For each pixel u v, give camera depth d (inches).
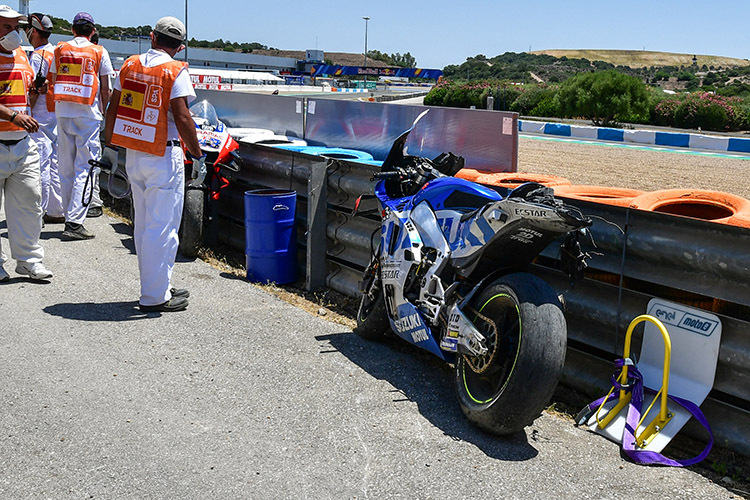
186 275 259.0
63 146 294.4
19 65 228.7
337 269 254.8
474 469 134.9
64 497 120.3
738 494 130.4
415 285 176.4
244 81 2591.0
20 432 140.9
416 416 156.6
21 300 219.0
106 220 343.3
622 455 143.2
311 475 130.6
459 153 257.4
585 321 173.6
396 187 200.8
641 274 161.2
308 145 339.9
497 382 151.6
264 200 249.4
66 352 181.2
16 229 233.8
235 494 123.5
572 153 806.5
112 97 215.6
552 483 131.3
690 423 151.2
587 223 128.1
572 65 7436.0
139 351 184.5
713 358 147.4
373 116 298.5
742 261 142.3
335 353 191.3
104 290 234.4
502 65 6535.4
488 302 153.3
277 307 227.5
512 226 141.6
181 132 211.0
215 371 174.9
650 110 1505.9
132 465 131.1
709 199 184.2
